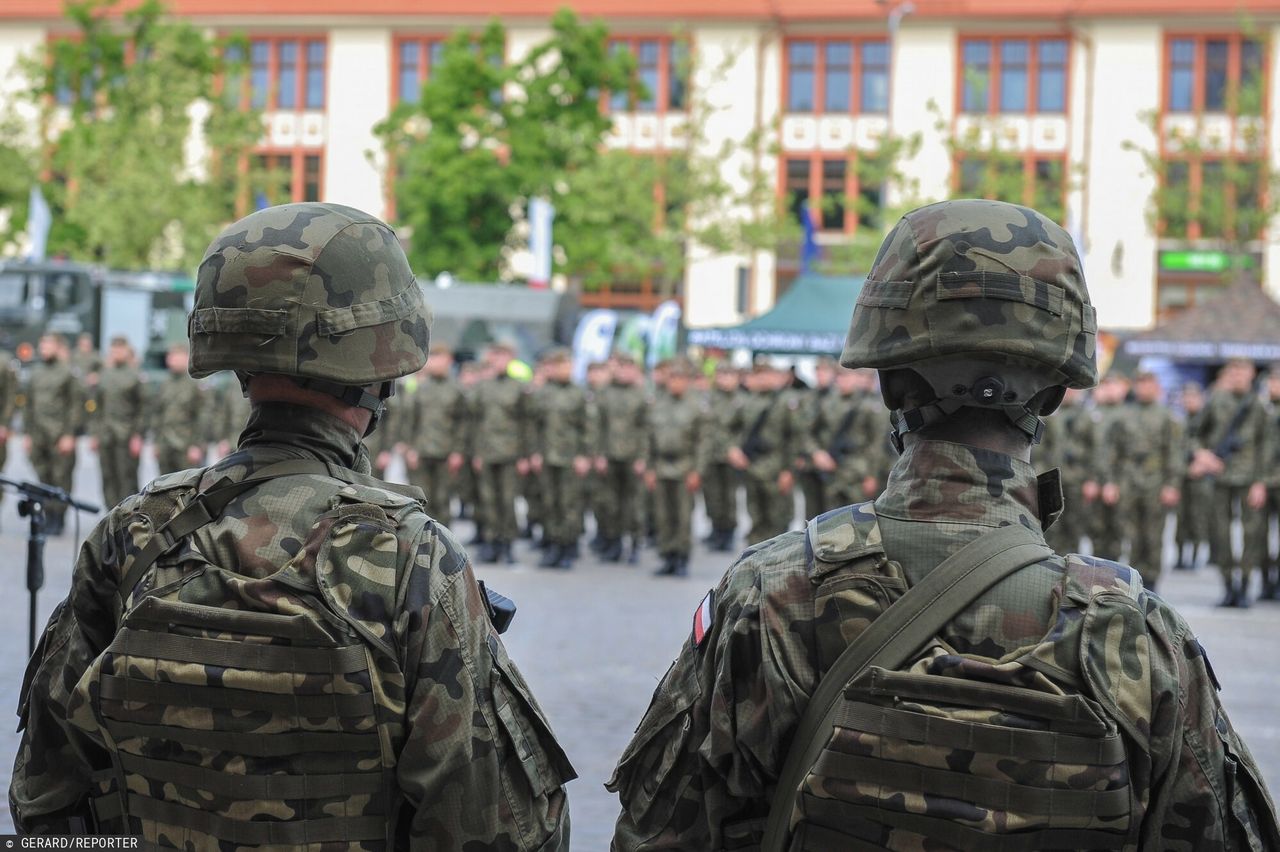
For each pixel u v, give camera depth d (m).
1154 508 18.34
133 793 3.08
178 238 50.81
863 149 59.91
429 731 2.96
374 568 3.01
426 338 3.38
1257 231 52.62
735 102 60.25
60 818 3.26
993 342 2.81
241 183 52.53
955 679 2.64
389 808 2.99
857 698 2.68
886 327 2.90
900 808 2.62
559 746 3.18
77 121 52.31
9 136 53.62
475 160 48.62
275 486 3.14
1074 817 2.60
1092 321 2.95
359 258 3.27
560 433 19.36
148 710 3.00
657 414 19.39
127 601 3.11
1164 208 53.50
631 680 10.88
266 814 2.93
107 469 22.22
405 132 50.91
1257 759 8.88
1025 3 58.34
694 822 2.93
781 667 2.78
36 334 44.75
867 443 19.45
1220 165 57.94
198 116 60.09
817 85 60.44
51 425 21.62
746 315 60.50
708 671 2.92
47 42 55.69
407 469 20.59
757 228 51.72
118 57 52.97
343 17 61.69
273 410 3.24
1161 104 58.41
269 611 2.97
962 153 53.47
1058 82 59.25
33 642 5.94
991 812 2.59
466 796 2.99
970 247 2.86
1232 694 11.06
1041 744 2.59
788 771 2.76
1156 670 2.68
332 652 2.92
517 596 15.85
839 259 53.88
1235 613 16.58
